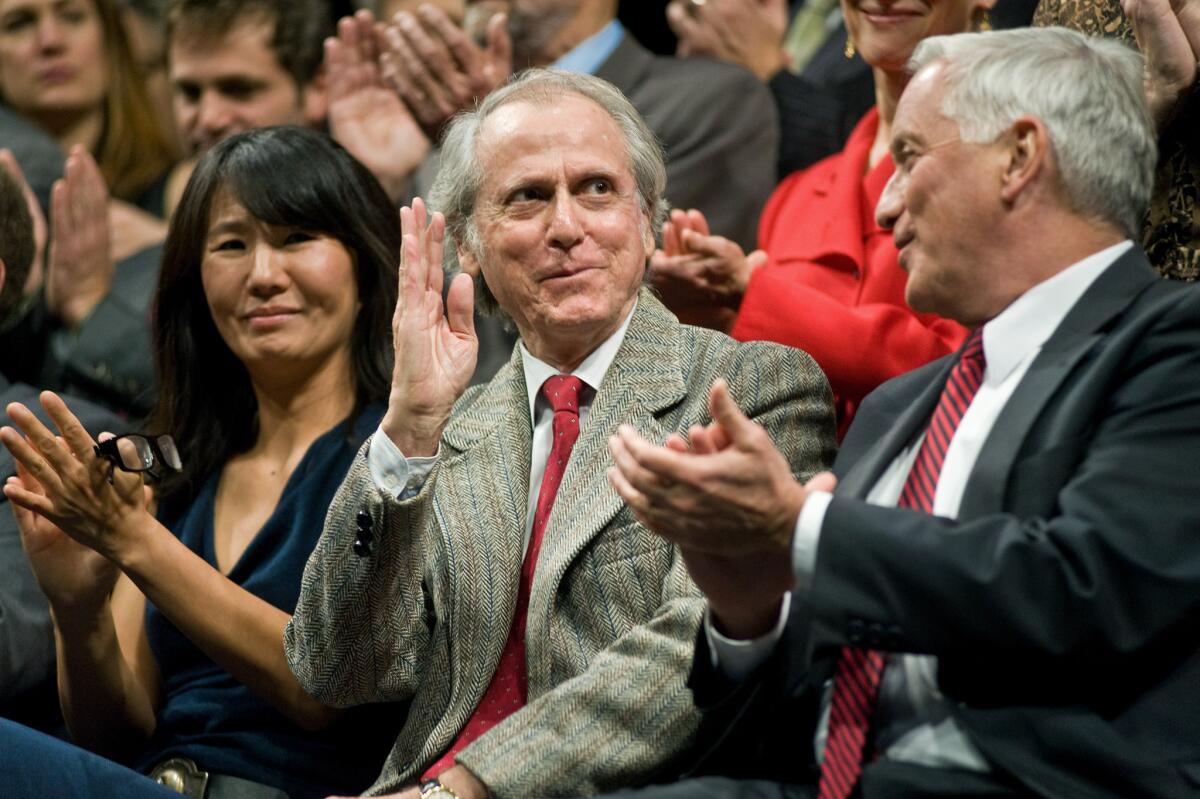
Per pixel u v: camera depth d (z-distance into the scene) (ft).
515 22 37.96
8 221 33.37
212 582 25.84
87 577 26.32
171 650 27.71
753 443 18.11
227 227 28.50
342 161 29.09
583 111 24.94
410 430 23.34
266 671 25.86
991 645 17.85
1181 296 19.29
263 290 28.25
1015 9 34.73
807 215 31.65
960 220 20.12
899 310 28.48
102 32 45.68
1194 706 18.25
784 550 18.69
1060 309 19.98
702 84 37.11
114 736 27.55
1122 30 26.23
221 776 26.12
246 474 28.89
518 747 21.88
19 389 31.78
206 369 29.35
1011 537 17.88
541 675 23.17
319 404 28.84
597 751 21.68
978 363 20.59
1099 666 18.10
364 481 23.50
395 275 29.17
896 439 21.16
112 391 37.42
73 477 25.02
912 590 17.94
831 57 42.27
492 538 24.12
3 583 28.89
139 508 25.53
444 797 21.98
